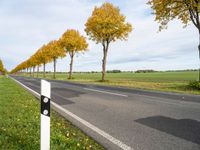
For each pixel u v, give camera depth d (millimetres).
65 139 5180
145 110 9305
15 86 22734
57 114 8594
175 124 6879
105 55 37938
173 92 17625
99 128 6508
